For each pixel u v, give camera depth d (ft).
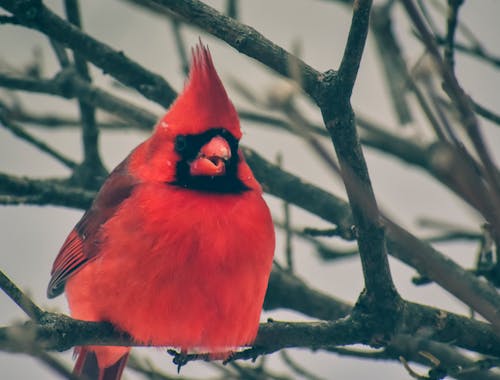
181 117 23.47
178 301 22.45
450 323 23.48
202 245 22.38
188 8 20.59
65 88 29.53
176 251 22.35
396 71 26.63
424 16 19.94
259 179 28.73
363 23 19.56
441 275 17.85
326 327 23.02
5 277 20.74
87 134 30.50
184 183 23.30
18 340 18.97
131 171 24.75
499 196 16.75
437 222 28.60
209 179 23.22
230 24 20.47
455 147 17.16
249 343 23.29
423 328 23.36
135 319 22.74
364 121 27.86
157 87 27.99
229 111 23.36
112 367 27.07
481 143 16.94
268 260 23.13
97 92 29.73
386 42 20.53
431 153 26.00
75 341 21.88
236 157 23.56
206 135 23.30
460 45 25.59
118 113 29.78
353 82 20.03
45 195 28.66
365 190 20.49
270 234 23.22
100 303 22.93
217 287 22.44
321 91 20.08
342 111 20.11
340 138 20.25
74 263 25.03
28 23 26.61
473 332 23.57
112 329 23.06
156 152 23.82
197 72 23.34
